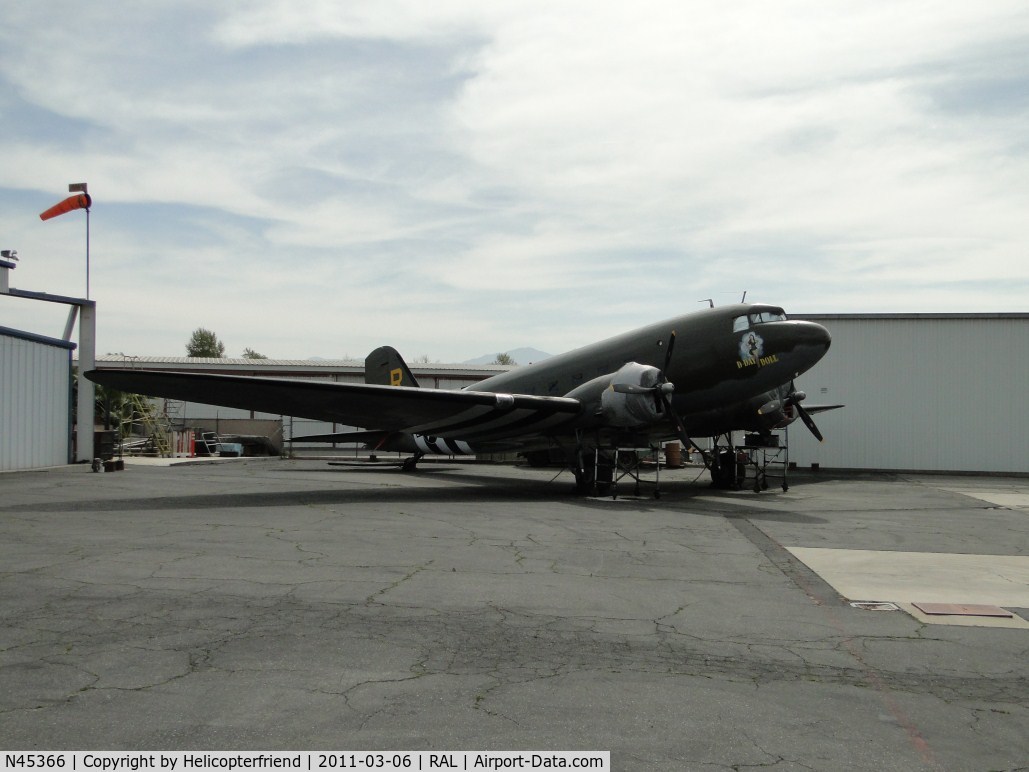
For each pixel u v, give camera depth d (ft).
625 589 24.72
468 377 168.04
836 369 93.97
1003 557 32.22
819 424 94.07
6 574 25.61
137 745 12.68
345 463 103.40
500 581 25.49
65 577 25.16
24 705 14.23
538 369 69.72
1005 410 90.07
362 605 21.93
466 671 16.46
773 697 15.28
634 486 68.03
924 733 13.66
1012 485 74.23
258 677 15.85
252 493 55.67
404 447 85.51
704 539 35.78
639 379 53.11
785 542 35.55
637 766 12.17
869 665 17.43
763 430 64.34
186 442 116.26
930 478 83.71
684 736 13.34
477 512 45.24
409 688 15.37
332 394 53.78
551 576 26.50
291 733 13.21
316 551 30.68
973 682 16.40
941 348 91.71
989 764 12.48
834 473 90.43
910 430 91.97
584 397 57.06
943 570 29.09
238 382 50.49
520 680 15.97
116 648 17.62
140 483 63.16
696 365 57.98
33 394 78.59
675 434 62.49
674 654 17.97
